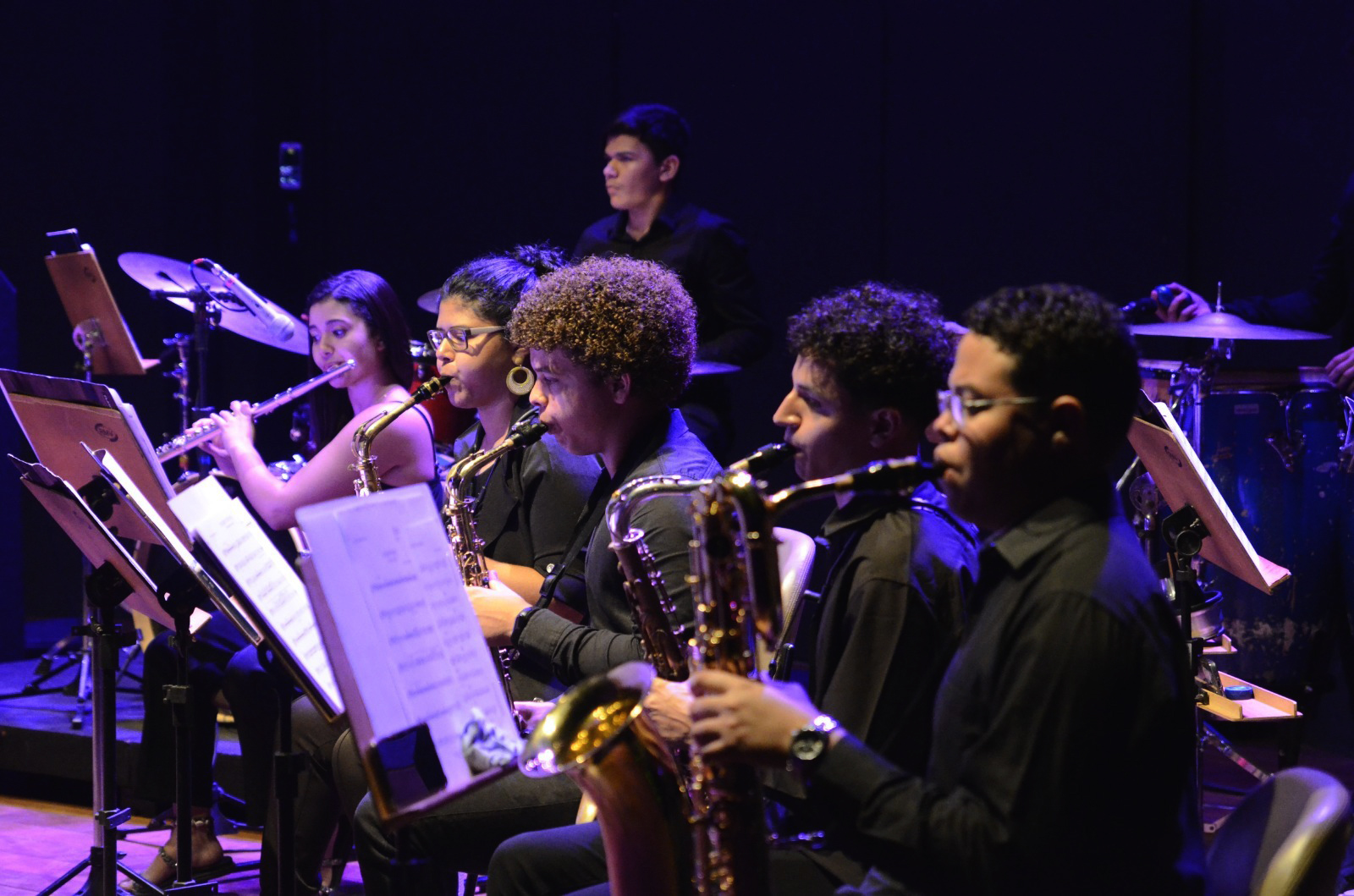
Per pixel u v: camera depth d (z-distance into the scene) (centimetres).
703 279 584
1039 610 188
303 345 621
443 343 386
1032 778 181
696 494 258
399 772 268
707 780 220
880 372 249
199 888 368
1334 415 561
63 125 785
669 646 271
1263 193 662
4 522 701
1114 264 710
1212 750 558
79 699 571
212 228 798
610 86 769
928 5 721
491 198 791
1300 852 195
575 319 304
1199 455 565
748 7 745
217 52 789
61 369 793
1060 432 193
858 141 735
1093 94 707
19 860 466
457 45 788
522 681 337
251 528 298
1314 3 631
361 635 218
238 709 425
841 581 246
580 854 277
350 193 805
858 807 189
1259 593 568
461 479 338
